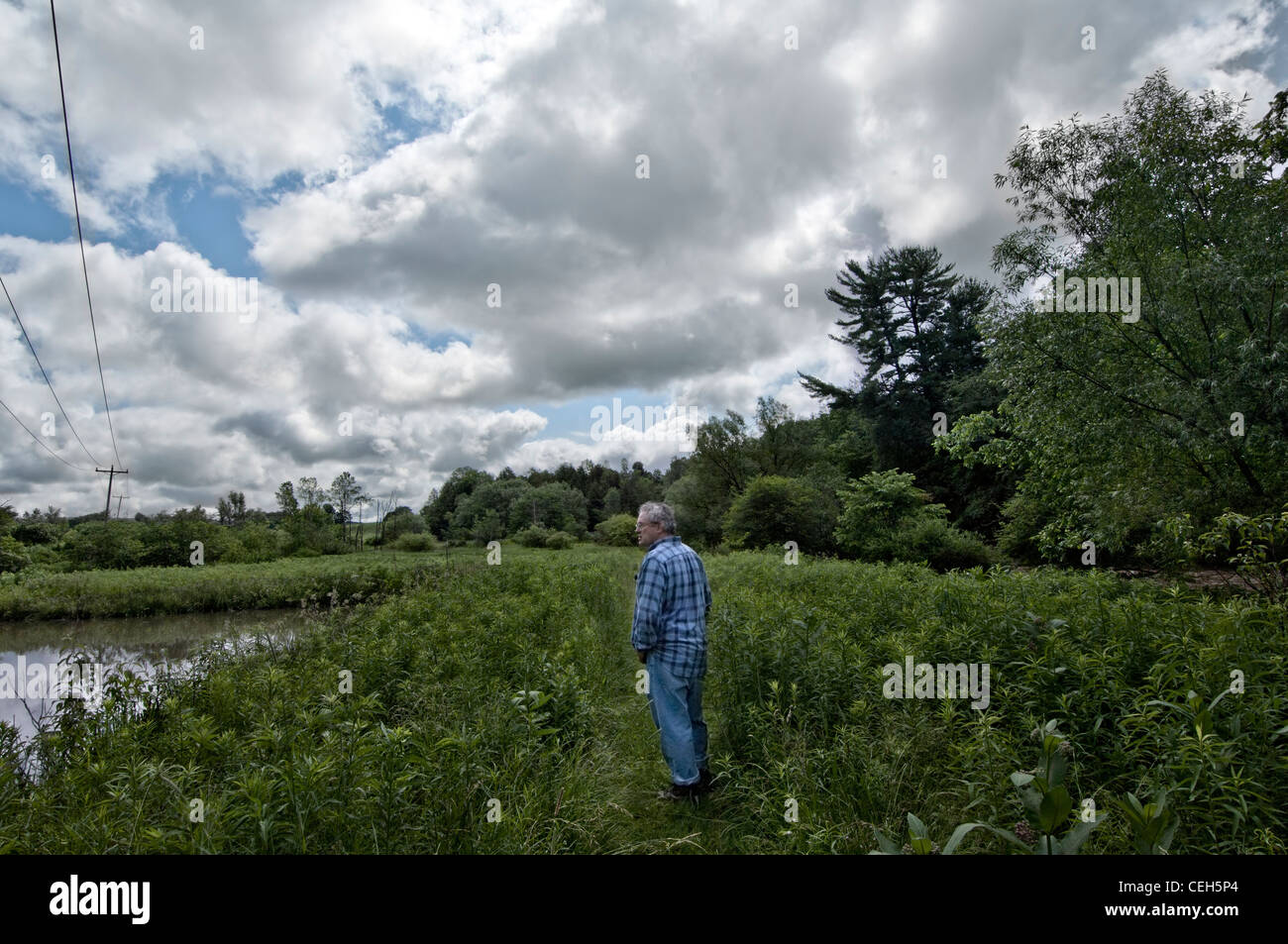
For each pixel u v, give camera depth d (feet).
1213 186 26.73
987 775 8.45
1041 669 10.87
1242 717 8.50
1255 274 24.40
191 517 106.93
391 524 160.76
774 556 52.47
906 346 104.83
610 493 210.38
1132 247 28.17
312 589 57.82
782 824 9.48
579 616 27.04
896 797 9.34
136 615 54.70
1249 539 14.98
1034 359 30.32
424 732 11.21
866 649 14.97
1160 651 11.41
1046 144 30.83
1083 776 9.17
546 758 11.37
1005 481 82.07
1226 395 24.84
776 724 12.10
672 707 12.10
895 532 61.72
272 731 10.41
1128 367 28.14
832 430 130.62
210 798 8.38
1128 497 27.07
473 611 25.94
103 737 12.48
